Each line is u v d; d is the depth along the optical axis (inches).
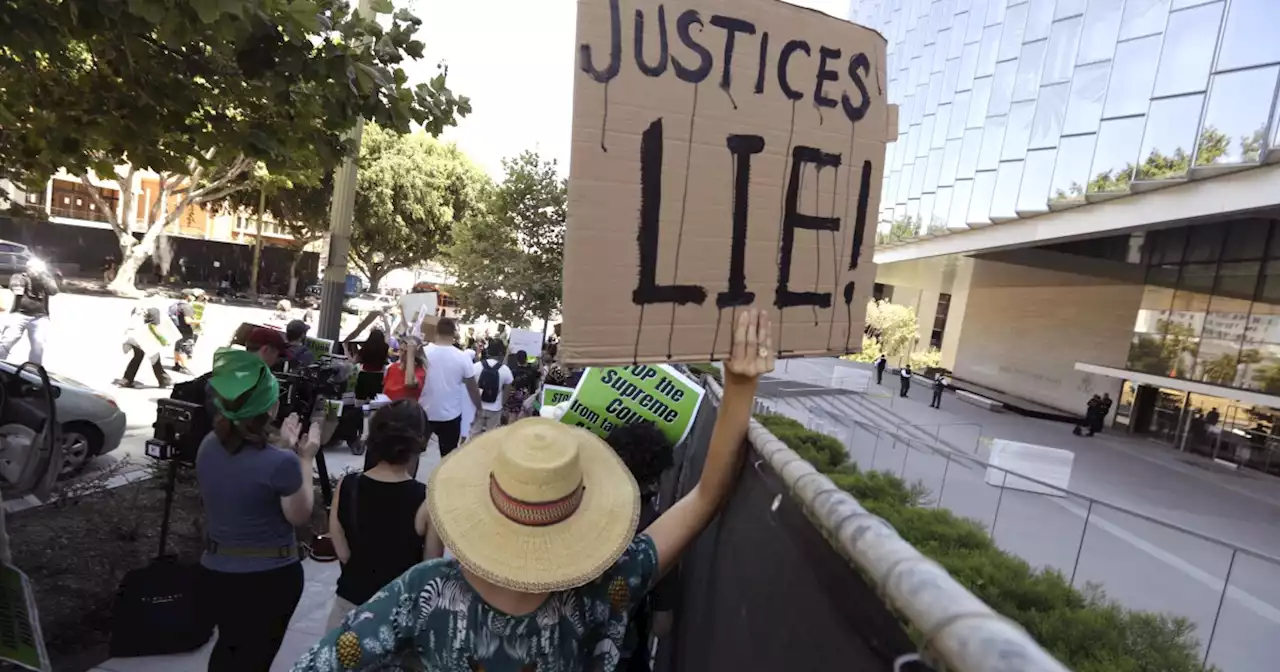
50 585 179.2
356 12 160.2
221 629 120.5
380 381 346.6
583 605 59.4
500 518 55.4
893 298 2426.2
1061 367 1344.7
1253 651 287.4
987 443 765.3
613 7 62.7
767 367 70.1
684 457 176.2
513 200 886.4
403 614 56.6
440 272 2957.7
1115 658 165.6
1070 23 871.1
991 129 1050.1
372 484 122.0
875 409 1043.3
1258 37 582.9
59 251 1609.3
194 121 186.2
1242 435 914.7
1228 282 922.7
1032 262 1182.3
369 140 1480.1
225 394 113.7
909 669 33.0
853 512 43.7
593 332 63.0
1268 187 568.1
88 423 290.0
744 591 70.6
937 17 1304.1
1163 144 686.5
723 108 67.6
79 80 170.1
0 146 200.4
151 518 228.2
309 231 1644.9
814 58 72.8
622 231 63.7
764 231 70.7
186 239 1788.9
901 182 1416.1
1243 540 537.6
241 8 121.7
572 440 57.1
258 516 118.3
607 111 62.6
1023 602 187.2
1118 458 894.4
